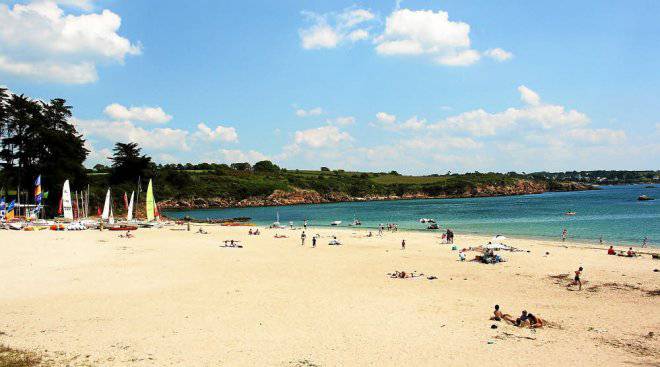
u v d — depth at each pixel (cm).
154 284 3222
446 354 1861
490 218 10619
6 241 5462
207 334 2114
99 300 2750
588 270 3800
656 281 3350
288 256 4659
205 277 3497
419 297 2867
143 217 11406
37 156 9488
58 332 2122
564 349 1923
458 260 4372
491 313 2498
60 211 9012
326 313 2481
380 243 5906
